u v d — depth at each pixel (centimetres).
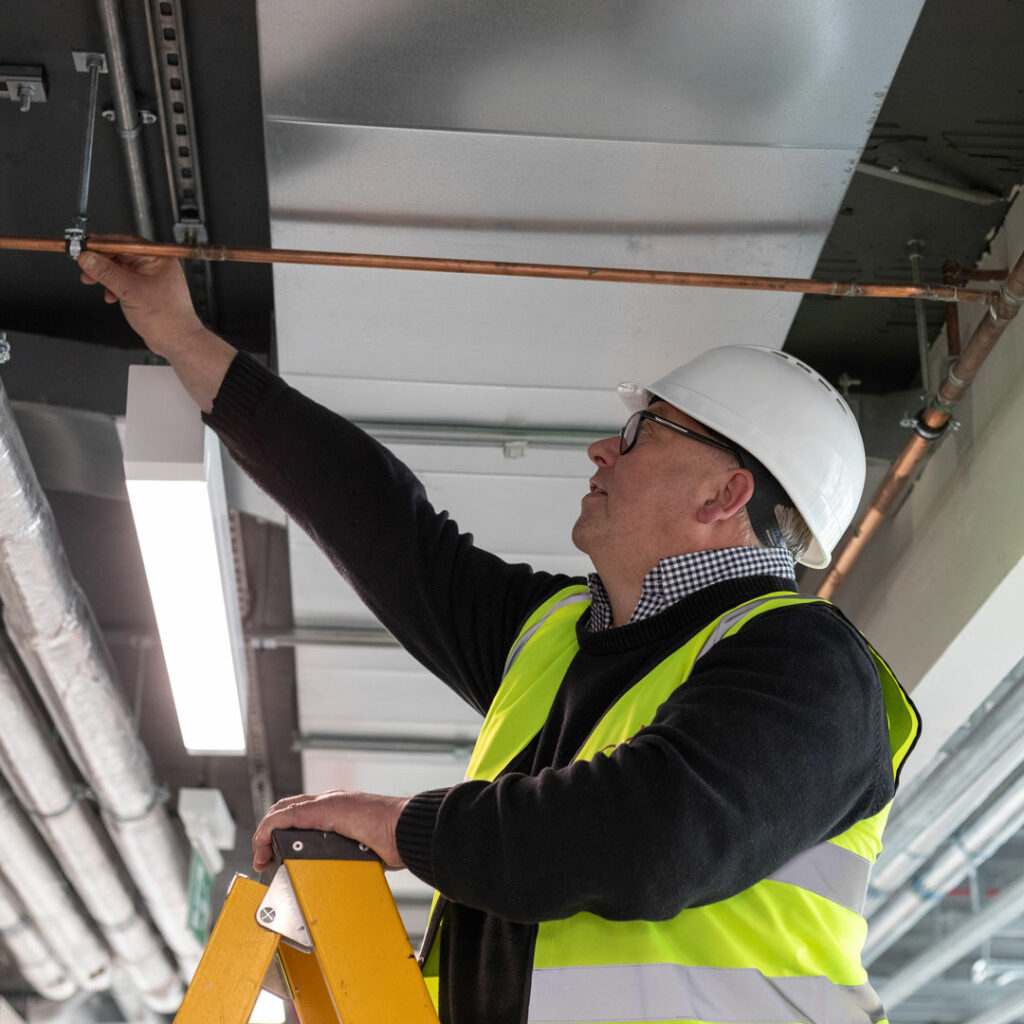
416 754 562
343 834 153
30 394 369
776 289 282
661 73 257
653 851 136
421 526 213
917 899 561
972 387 383
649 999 149
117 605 533
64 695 453
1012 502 342
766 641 157
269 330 390
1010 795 496
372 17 245
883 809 164
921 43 312
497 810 143
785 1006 152
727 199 287
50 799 527
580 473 393
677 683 163
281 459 219
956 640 372
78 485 406
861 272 389
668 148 273
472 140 272
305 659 502
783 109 264
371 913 149
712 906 153
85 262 232
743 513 196
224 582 359
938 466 404
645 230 295
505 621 204
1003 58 315
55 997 686
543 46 251
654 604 181
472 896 142
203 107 318
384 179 283
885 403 426
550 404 360
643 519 194
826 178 280
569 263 305
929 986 741
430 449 382
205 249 244
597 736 165
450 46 251
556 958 153
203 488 308
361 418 369
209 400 227
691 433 200
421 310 320
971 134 339
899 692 169
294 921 148
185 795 598
